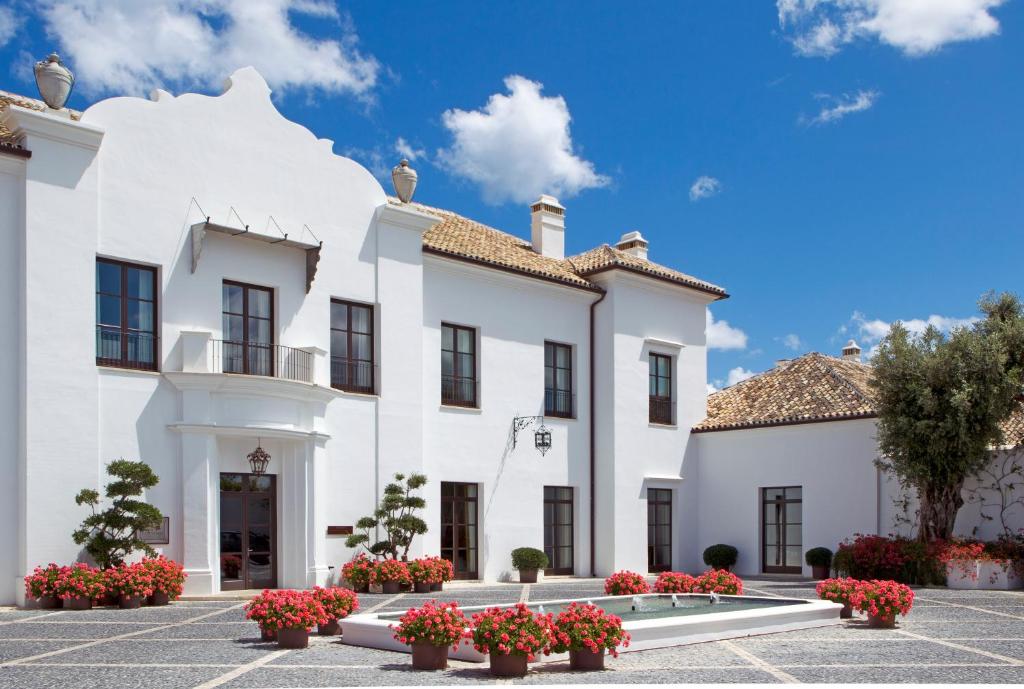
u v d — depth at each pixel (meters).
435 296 25.83
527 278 27.77
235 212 21.66
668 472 30.78
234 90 21.97
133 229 20.00
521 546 27.14
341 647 13.56
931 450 24.55
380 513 22.83
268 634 14.05
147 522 18.50
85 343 19.03
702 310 32.88
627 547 29.12
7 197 18.58
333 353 23.39
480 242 28.67
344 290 23.53
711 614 15.12
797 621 16.11
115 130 19.91
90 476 18.88
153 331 20.31
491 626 11.41
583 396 29.52
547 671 11.79
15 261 18.58
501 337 27.36
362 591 22.05
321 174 23.39
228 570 20.91
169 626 15.51
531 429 27.81
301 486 21.64
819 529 28.22
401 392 24.36
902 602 16.23
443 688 10.45
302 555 21.50
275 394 21.00
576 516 29.02
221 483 20.98
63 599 17.84
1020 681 10.96
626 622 13.84
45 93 19.34
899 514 26.41
